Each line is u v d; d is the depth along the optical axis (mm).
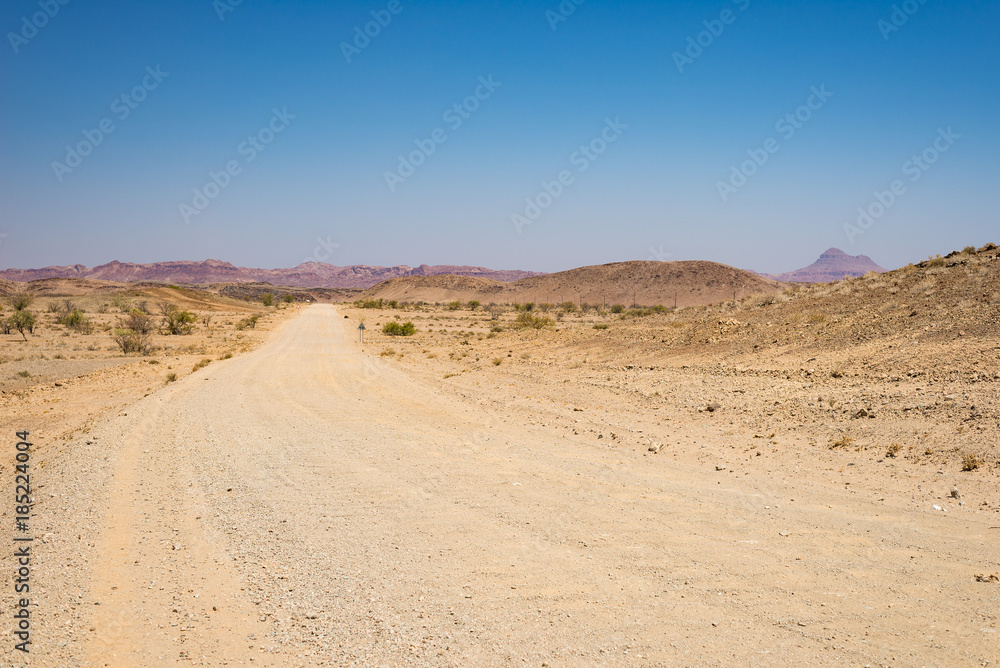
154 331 67812
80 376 31406
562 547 7395
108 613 5738
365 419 17328
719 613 5625
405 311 132000
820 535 7684
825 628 5312
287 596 6129
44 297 136875
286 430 15633
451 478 10781
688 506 9000
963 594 5910
